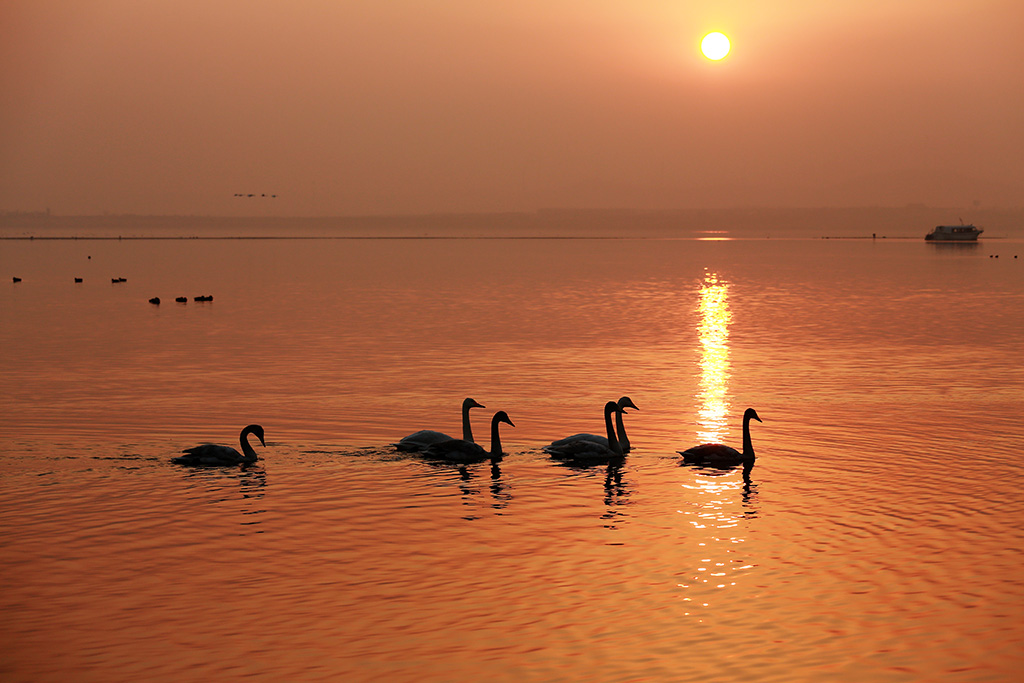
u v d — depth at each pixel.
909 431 29.30
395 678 13.52
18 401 34.22
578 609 15.87
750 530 19.94
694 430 29.69
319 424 30.36
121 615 15.70
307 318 65.69
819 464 25.50
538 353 47.41
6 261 160.62
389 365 43.31
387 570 17.66
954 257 174.12
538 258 175.38
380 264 150.50
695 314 67.88
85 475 24.02
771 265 144.25
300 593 16.58
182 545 19.00
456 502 22.00
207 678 13.55
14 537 19.41
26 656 14.26
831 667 13.86
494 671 13.73
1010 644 14.58
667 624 15.28
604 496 22.52
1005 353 47.09
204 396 35.25
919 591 16.61
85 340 53.22
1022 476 24.12
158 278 114.44
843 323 61.50
